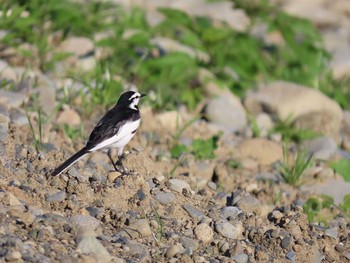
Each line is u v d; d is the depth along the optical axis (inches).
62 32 674.8
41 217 415.8
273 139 624.1
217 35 709.9
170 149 561.3
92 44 676.1
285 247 446.0
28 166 462.6
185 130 603.5
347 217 507.5
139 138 570.3
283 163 575.8
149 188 465.4
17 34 639.8
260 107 658.2
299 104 653.3
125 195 454.3
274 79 706.8
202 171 533.3
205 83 657.0
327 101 657.0
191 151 564.1
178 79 655.1
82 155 455.2
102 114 589.9
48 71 631.2
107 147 471.5
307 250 450.3
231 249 433.4
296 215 477.7
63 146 526.9
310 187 547.5
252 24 777.6
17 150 478.3
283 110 649.6
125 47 669.3
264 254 436.1
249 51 708.0
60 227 413.4
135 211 448.1
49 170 462.0
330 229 480.1
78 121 572.4
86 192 446.9
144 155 502.0
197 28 724.7
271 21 757.9
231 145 591.8
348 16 967.0
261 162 576.7
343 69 767.7
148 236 429.1
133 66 660.1
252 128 624.7
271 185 539.8
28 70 603.5
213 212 469.4
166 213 454.9
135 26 718.5
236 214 471.5
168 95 643.5
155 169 502.9
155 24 765.3
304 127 650.8
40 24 669.9
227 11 856.9
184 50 703.7
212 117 628.4
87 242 398.3
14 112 547.5
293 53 762.8
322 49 758.5
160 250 420.2
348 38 878.4
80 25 681.6
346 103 721.6
